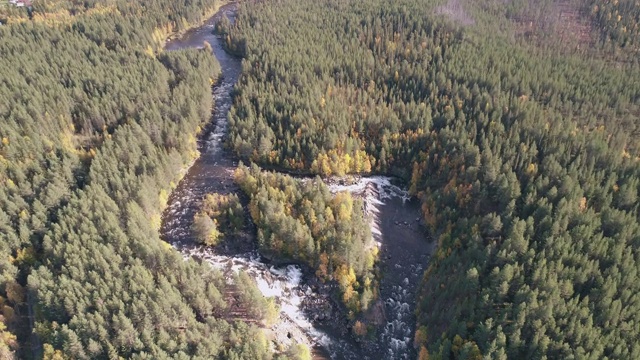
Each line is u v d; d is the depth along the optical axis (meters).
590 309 76.56
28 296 85.00
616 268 81.00
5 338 77.38
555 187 98.75
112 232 90.75
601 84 143.12
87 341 72.44
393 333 91.06
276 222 99.88
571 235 89.62
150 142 121.50
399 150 127.50
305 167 127.00
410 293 98.12
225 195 115.88
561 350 71.62
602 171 104.56
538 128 119.94
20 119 119.94
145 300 76.50
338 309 93.19
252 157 130.00
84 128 129.88
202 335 76.81
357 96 144.00
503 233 95.88
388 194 122.44
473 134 121.50
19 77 138.50
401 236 110.50
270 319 86.62
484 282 85.44
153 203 108.88
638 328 72.50
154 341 74.69
